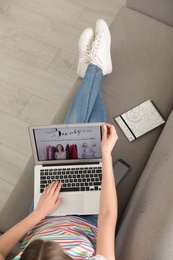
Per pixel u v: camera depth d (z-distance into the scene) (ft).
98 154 5.10
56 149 5.04
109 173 4.40
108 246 3.95
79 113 5.50
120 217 5.19
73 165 5.16
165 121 5.69
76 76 7.48
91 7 7.98
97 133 4.85
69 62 7.59
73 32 7.82
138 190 4.86
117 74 6.00
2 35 7.83
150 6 6.20
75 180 5.07
